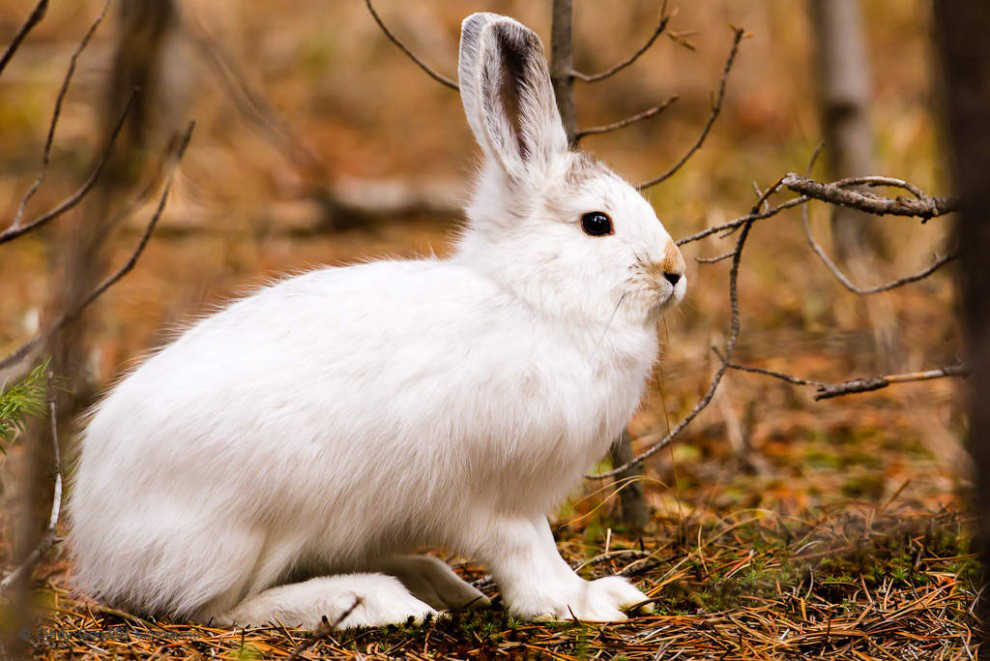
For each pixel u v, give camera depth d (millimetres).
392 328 7480
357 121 22844
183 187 17328
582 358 7594
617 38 22422
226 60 18438
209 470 7336
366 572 8164
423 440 7332
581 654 7105
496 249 7809
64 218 12438
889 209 7117
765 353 14086
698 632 7418
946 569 8375
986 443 5227
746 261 16422
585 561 8828
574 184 7848
